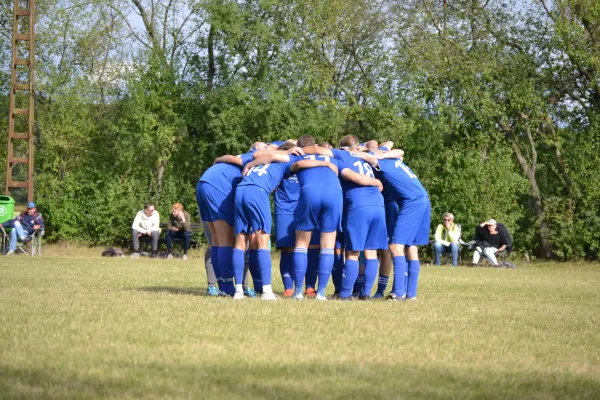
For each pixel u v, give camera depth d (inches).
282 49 2060.8
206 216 695.1
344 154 688.4
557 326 524.7
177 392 287.0
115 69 2187.5
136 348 377.1
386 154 712.4
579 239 1822.1
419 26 2025.1
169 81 2054.6
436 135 1898.4
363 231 682.8
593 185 1796.3
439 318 533.6
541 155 2015.3
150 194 2026.3
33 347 376.5
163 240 1786.4
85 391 286.2
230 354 365.4
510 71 1939.0
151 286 798.5
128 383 301.6
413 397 290.8
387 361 361.1
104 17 2194.9
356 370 334.3
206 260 714.8
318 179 665.6
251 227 669.3
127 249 1941.4
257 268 721.0
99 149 2132.1
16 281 821.2
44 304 567.8
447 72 1935.3
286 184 741.3
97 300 601.6
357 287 765.3
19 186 1958.7
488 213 1763.0
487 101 1894.7
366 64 2100.1
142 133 2004.2
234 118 1977.1
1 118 2244.1
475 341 433.4
